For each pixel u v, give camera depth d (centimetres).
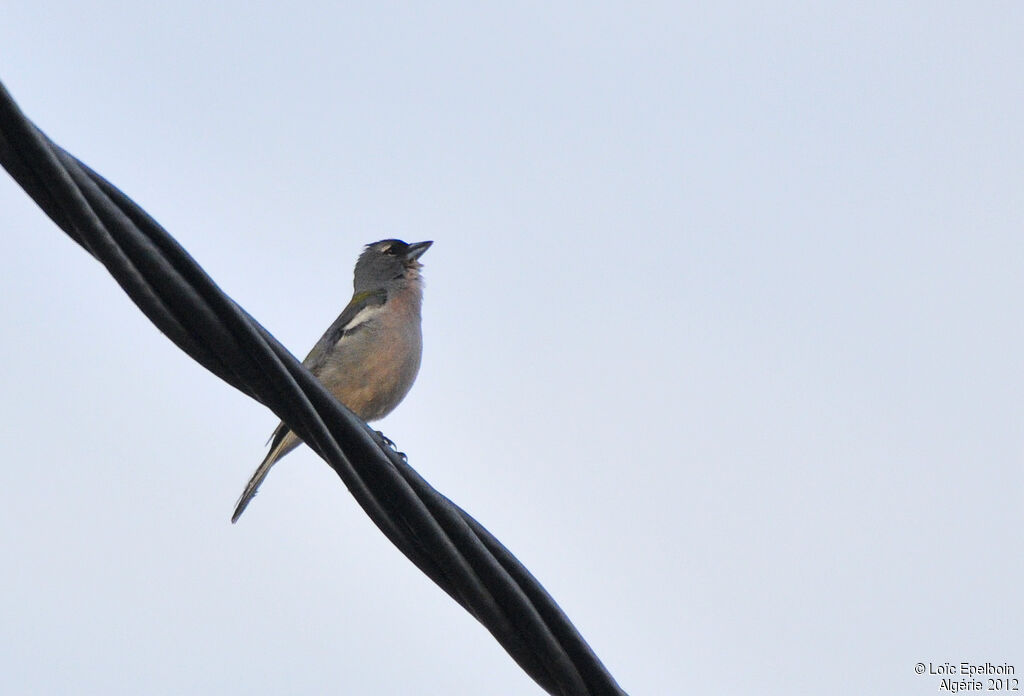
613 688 902
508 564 896
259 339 833
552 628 898
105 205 796
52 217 794
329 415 859
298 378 850
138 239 805
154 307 817
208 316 822
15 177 767
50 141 765
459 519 885
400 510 877
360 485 875
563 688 903
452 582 892
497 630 899
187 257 815
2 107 723
